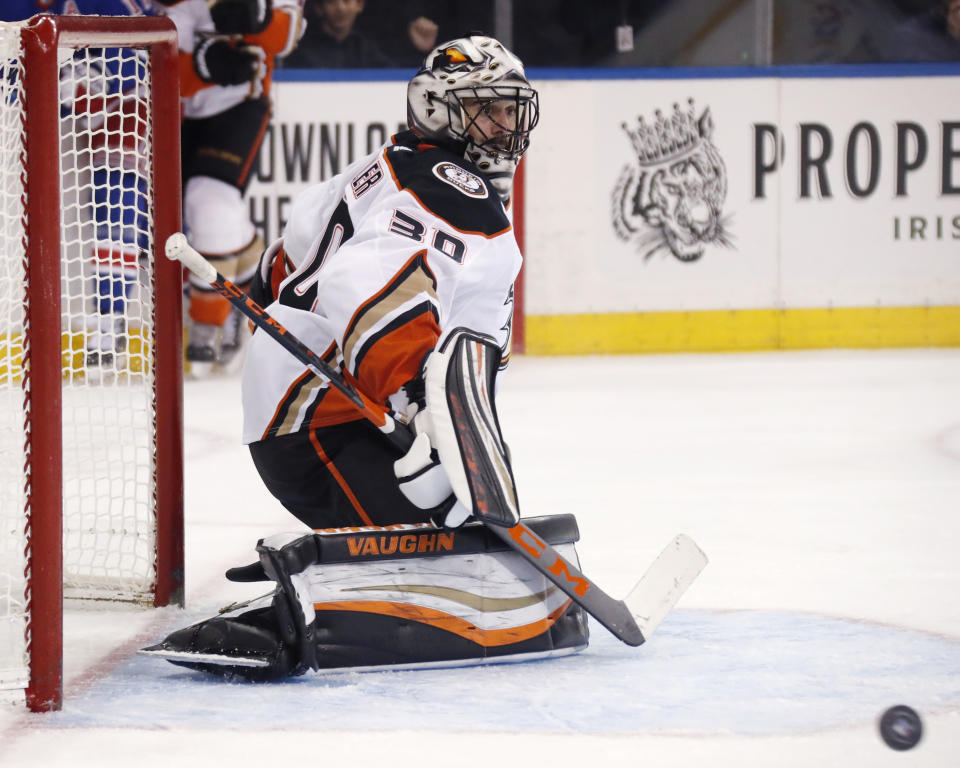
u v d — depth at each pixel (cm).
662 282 2942
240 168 2630
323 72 2844
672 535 1231
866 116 2961
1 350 1014
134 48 922
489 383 793
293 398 850
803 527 1269
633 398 2277
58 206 698
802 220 2966
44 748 646
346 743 650
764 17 2969
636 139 2908
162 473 952
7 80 735
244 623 775
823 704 713
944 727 673
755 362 2783
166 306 957
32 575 699
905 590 1006
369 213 827
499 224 834
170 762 625
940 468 1614
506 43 2930
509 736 659
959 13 3000
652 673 776
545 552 789
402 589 779
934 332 3023
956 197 2994
